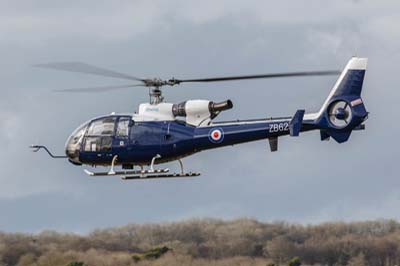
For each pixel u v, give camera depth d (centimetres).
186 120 9962
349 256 17038
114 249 16762
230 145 9944
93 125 10069
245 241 17025
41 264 15950
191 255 16575
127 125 9988
